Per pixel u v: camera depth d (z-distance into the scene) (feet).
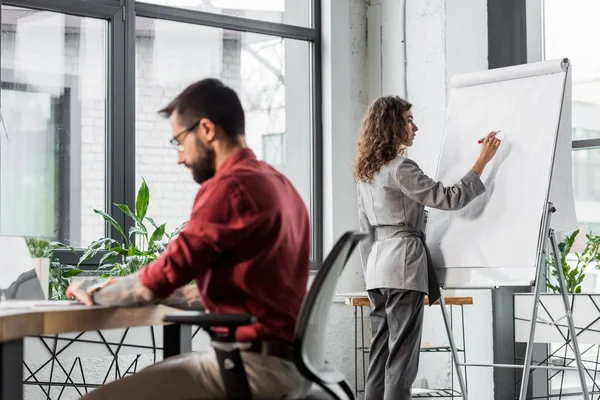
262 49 16.03
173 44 14.96
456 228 11.41
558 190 11.09
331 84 16.35
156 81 14.71
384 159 10.95
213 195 5.90
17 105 13.26
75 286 6.49
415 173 10.73
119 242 13.94
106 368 13.46
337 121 16.38
